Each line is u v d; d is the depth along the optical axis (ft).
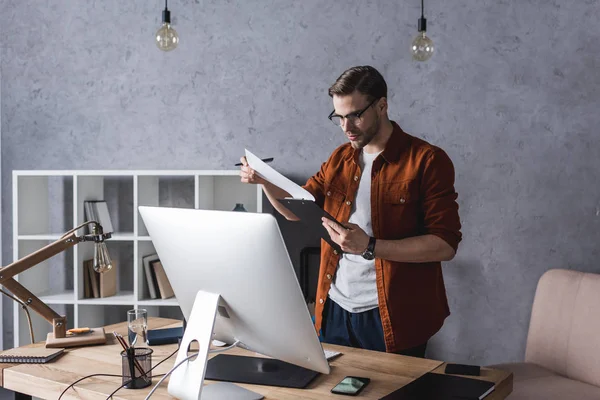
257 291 4.66
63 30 13.28
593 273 10.31
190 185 13.00
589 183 10.94
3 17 13.51
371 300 7.18
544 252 11.18
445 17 11.51
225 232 4.60
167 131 12.94
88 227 12.21
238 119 12.64
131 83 13.05
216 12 12.67
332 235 6.24
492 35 11.30
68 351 6.31
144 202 12.33
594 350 8.99
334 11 12.11
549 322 9.78
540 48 11.08
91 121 13.23
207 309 4.90
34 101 13.43
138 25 13.00
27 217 12.51
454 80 11.50
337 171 7.80
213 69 12.71
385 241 6.61
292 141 12.40
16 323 12.05
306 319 4.56
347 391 4.98
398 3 11.76
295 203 6.25
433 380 5.20
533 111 11.16
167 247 5.22
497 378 5.35
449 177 7.14
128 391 5.08
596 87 10.85
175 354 6.14
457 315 11.61
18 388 5.62
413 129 11.73
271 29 12.42
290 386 5.13
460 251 11.56
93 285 12.27
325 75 12.19
